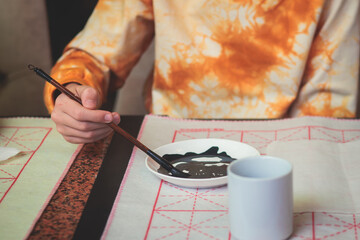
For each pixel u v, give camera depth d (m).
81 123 0.87
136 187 0.75
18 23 2.12
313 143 0.84
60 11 2.99
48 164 0.84
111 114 0.82
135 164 0.83
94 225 0.65
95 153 0.88
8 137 0.98
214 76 1.27
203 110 1.31
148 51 1.81
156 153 0.82
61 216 0.67
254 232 0.57
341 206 0.66
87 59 1.25
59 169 0.83
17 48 2.14
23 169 0.83
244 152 0.81
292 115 1.31
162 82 1.33
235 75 1.26
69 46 1.30
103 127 0.90
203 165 0.79
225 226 0.63
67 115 0.88
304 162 0.78
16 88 2.14
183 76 1.30
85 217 0.67
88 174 0.80
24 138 0.97
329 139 0.89
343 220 0.63
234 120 1.02
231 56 1.25
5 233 0.64
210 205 0.69
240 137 0.93
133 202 0.70
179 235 0.62
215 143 0.85
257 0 1.20
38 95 2.21
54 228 0.64
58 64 1.22
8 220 0.67
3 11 2.08
